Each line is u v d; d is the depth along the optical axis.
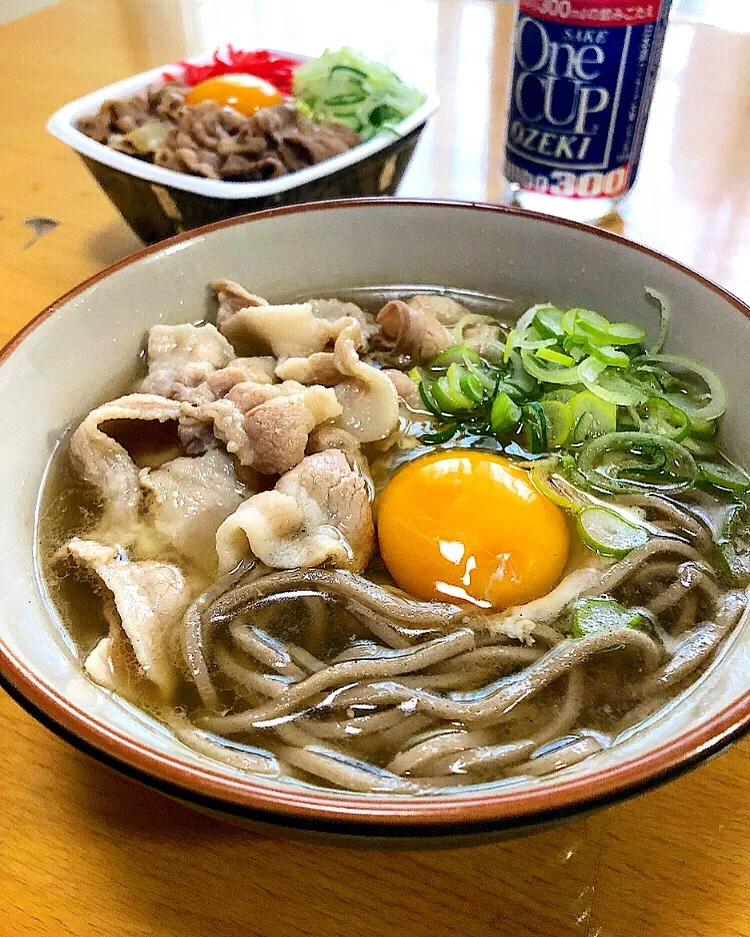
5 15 0.71
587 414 0.25
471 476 0.23
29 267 0.33
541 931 0.15
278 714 0.18
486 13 0.56
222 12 0.57
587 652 0.19
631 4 0.29
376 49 0.51
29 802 0.17
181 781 0.13
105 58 0.50
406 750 0.17
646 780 0.13
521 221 0.27
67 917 0.15
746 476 0.23
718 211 0.36
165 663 0.19
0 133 0.42
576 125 0.32
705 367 0.24
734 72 0.48
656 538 0.22
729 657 0.18
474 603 0.21
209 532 0.23
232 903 0.15
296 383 0.25
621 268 0.26
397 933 0.15
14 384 0.21
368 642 0.20
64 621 0.20
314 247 0.28
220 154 0.32
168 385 0.25
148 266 0.25
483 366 0.27
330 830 0.12
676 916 0.15
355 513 0.22
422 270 0.29
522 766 0.17
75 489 0.23
